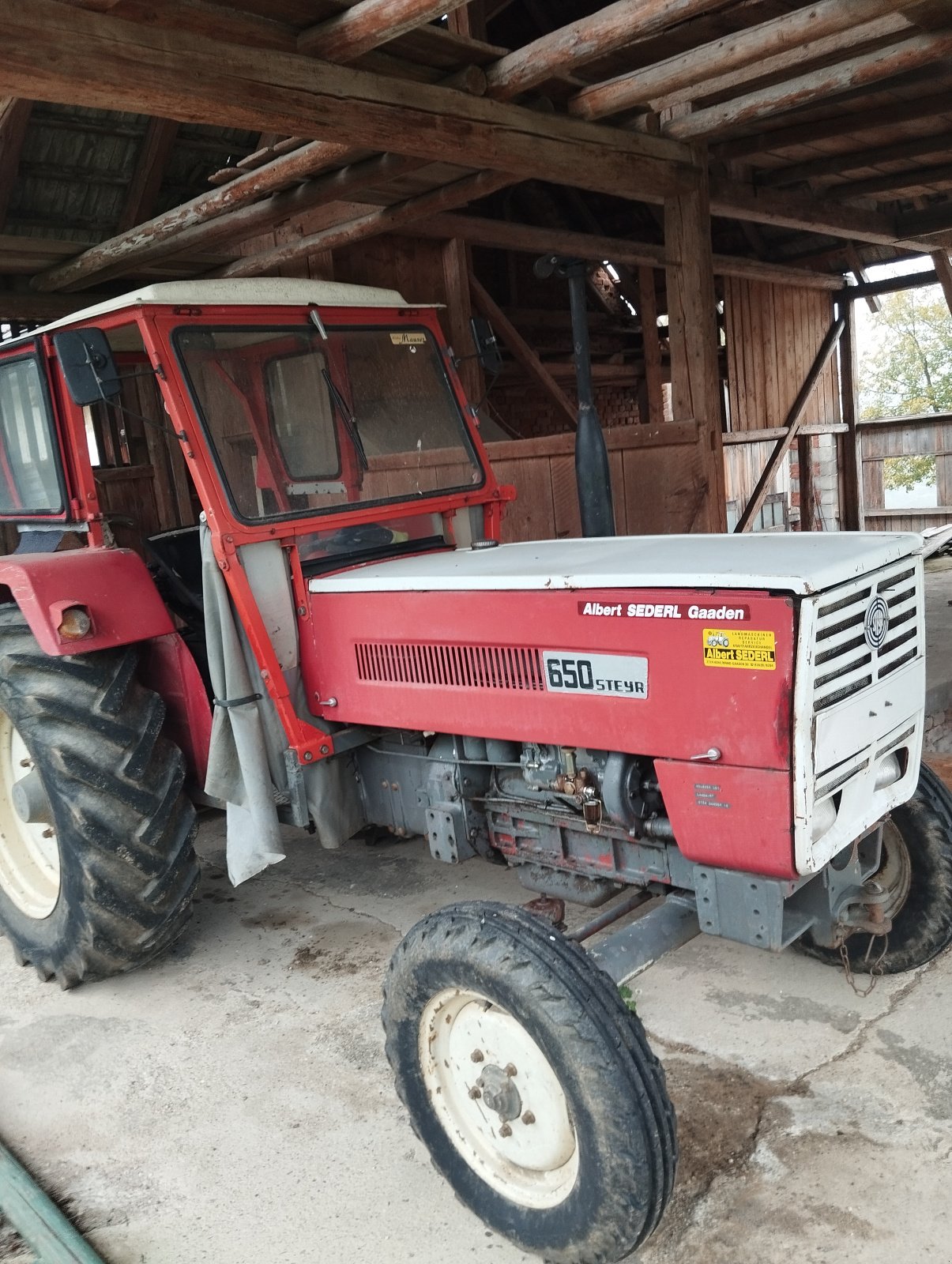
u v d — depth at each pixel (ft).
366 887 12.17
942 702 14.88
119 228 17.95
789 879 6.63
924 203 28.35
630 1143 5.83
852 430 35.78
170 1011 9.84
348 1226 6.95
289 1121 8.07
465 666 8.07
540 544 9.88
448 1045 6.98
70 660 9.75
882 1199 6.67
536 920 6.56
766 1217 6.63
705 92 15.16
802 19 11.67
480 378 22.38
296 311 9.62
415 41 11.53
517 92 12.46
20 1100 8.60
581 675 7.29
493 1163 6.79
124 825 9.46
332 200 15.35
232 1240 6.89
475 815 8.87
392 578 8.56
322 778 9.45
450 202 16.35
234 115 10.69
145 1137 8.00
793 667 6.23
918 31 13.42
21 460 10.60
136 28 9.83
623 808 7.27
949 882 8.61
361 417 9.93
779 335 32.48
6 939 11.82
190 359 8.85
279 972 10.39
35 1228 6.82
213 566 8.84
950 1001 8.81
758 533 8.73
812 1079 7.94
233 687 8.93
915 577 7.45
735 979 9.53
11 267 18.30
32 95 9.60
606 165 14.79
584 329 11.96
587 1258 6.14
